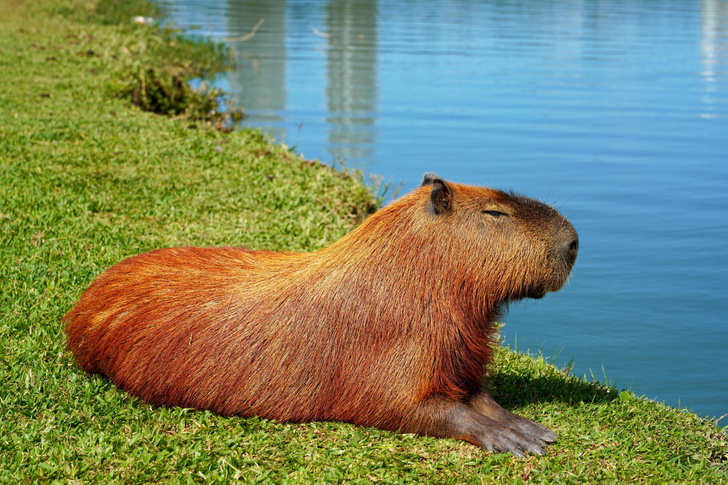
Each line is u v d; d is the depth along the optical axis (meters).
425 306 3.73
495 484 3.35
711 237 8.20
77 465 3.34
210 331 3.88
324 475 3.34
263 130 12.38
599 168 10.65
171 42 19.34
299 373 3.79
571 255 3.85
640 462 3.60
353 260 3.88
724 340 6.00
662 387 5.22
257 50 21.14
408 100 15.24
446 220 3.80
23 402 3.84
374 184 9.37
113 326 4.04
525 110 14.43
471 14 32.16
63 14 21.88
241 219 6.92
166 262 4.30
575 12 33.19
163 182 7.78
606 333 6.12
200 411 3.85
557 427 3.97
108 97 11.48
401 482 3.31
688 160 11.12
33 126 9.23
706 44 23.44
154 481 3.29
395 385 3.71
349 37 24.47
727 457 3.84
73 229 6.28
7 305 4.90
